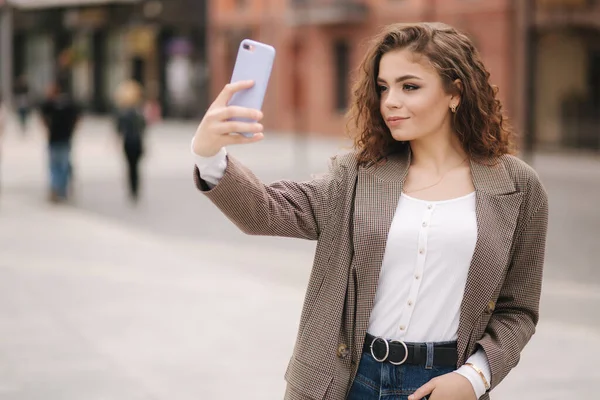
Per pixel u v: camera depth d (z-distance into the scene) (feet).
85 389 18.65
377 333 8.54
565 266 34.32
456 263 8.40
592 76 90.74
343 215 8.64
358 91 8.87
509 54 95.40
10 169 73.72
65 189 54.08
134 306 26.32
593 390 18.88
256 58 7.81
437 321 8.45
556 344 22.62
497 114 8.95
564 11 89.86
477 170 8.71
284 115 127.24
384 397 8.45
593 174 71.31
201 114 145.28
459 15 100.94
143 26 152.25
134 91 54.19
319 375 8.48
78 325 23.98
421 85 8.46
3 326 23.79
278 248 38.50
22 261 33.58
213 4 139.33
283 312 25.84
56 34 181.06
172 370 20.07
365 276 8.45
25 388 18.65
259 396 18.38
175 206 53.16
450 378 8.23
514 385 19.22
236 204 8.05
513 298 8.93
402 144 9.02
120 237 40.11
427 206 8.54
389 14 110.42
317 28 120.67
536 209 8.79
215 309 26.07
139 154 54.13
